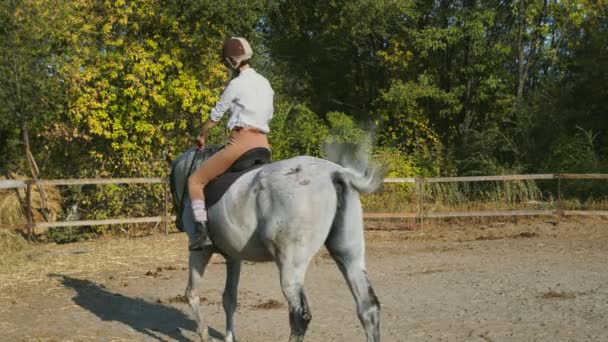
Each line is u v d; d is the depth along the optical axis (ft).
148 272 34.37
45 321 24.73
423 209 55.72
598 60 72.02
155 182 47.24
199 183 18.67
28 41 45.85
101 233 49.75
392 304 26.71
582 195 60.80
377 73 85.66
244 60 19.19
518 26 74.84
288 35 84.48
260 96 18.85
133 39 51.72
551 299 26.61
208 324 24.13
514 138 72.79
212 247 19.29
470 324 23.03
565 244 42.37
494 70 75.15
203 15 52.60
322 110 88.28
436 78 79.20
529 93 76.54
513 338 21.03
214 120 18.92
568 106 72.33
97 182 44.88
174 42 53.21
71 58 48.65
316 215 16.83
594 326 22.15
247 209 17.66
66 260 38.34
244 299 28.37
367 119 80.07
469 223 53.06
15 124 49.93
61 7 47.34
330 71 88.28
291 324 16.76
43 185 46.75
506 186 57.47
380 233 49.78
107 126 49.47
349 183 17.28
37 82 46.29
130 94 48.80
